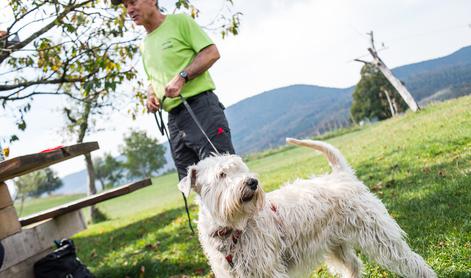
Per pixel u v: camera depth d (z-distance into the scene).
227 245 3.38
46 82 6.85
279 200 3.63
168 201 19.98
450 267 3.83
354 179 3.86
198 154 4.05
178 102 4.00
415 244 4.48
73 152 4.13
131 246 8.57
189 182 3.43
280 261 3.49
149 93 4.34
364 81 59.19
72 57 6.77
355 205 3.66
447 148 8.84
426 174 7.25
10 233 4.41
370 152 12.30
